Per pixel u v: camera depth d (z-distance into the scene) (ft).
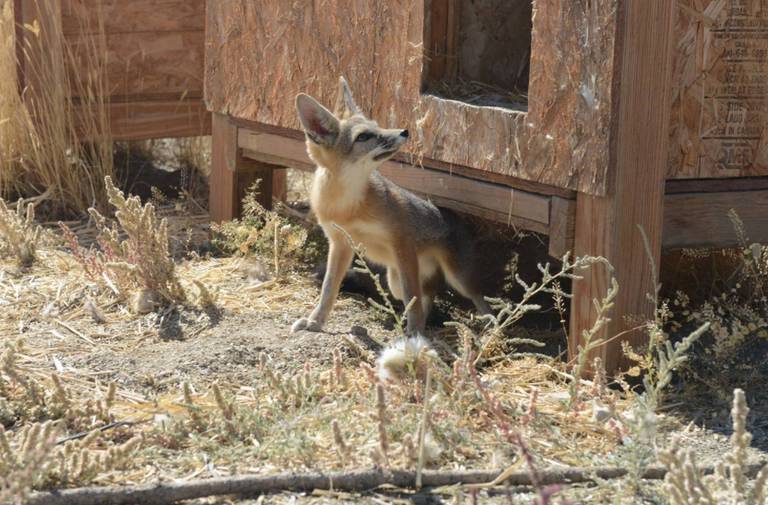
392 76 37.76
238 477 22.75
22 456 22.33
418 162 37.73
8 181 51.55
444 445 24.99
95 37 52.54
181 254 44.83
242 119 46.14
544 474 23.65
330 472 23.15
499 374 31.37
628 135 29.63
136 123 53.83
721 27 30.99
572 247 31.81
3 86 51.21
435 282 38.45
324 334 34.63
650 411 24.62
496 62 40.29
